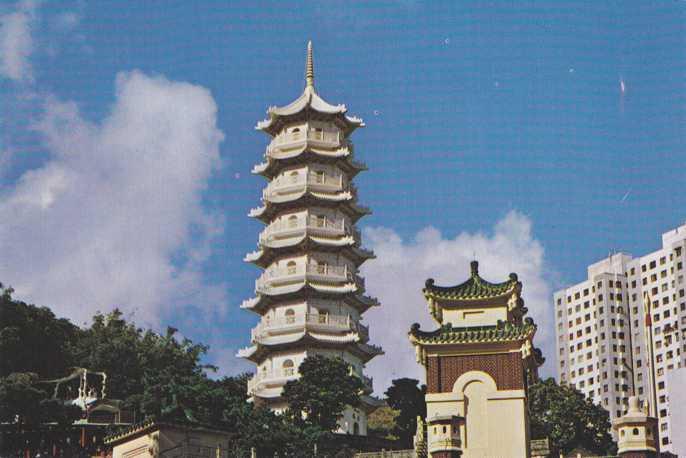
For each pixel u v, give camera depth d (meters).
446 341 81.38
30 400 122.06
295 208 169.25
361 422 158.00
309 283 163.00
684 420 107.88
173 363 158.12
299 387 142.12
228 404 120.62
